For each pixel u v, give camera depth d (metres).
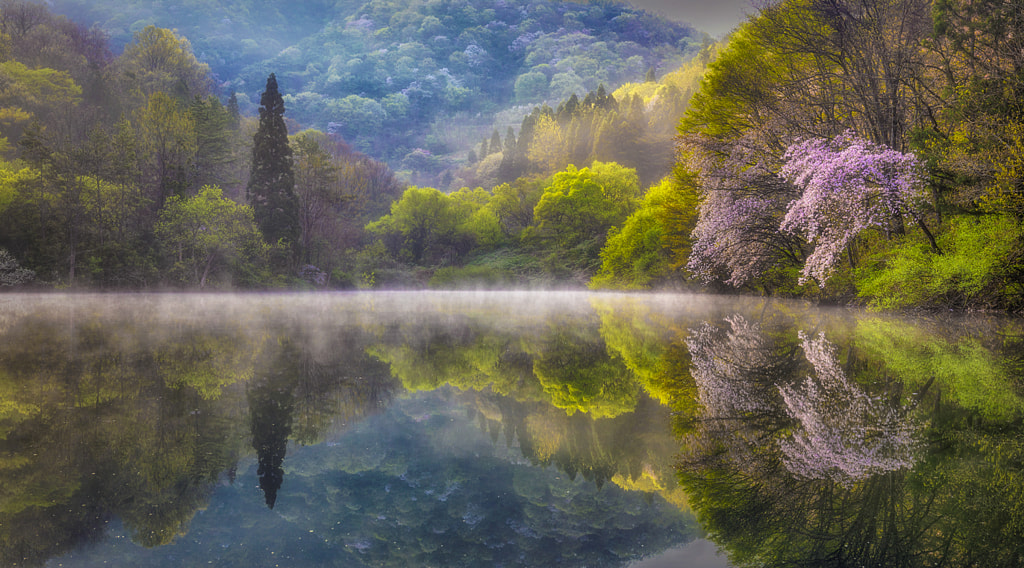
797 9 21.06
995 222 15.34
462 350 12.39
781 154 21.97
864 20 18.61
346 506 4.16
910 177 15.66
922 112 18.27
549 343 13.62
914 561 3.10
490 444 5.62
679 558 3.24
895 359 10.09
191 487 4.52
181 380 8.79
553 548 3.42
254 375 9.27
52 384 8.38
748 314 21.19
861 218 16.30
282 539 3.64
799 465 4.72
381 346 13.03
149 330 16.27
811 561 3.13
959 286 15.87
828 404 6.90
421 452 5.38
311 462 5.12
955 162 15.81
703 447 5.30
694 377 8.88
